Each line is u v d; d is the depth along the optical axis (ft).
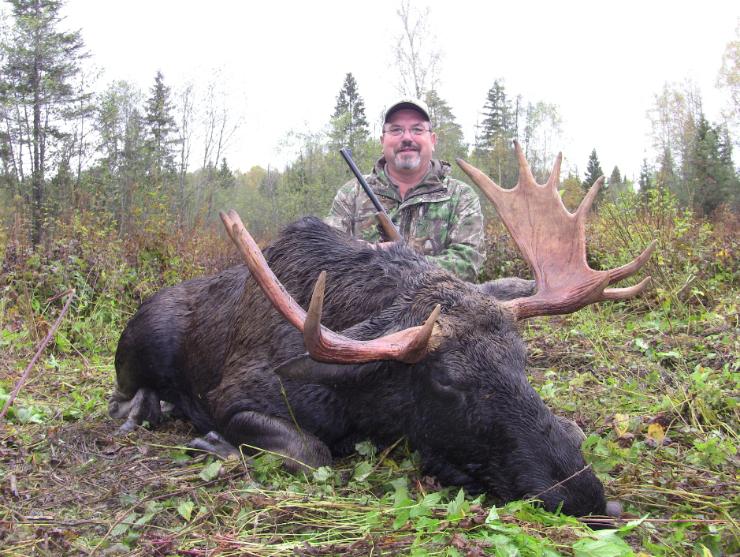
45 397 16.63
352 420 12.03
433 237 19.58
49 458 12.46
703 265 28.22
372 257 12.85
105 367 19.48
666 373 17.43
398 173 20.04
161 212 40.50
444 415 10.62
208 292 14.94
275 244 13.88
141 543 9.27
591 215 43.65
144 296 27.43
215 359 13.92
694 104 149.07
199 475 11.16
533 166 145.38
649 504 10.57
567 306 11.94
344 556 8.60
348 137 102.94
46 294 25.86
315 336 9.64
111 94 78.23
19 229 31.37
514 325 11.18
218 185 109.40
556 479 9.80
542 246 12.86
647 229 29.71
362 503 10.11
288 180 120.98
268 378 12.37
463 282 11.99
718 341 19.71
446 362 10.52
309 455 11.69
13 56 77.15
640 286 12.14
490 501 10.87
